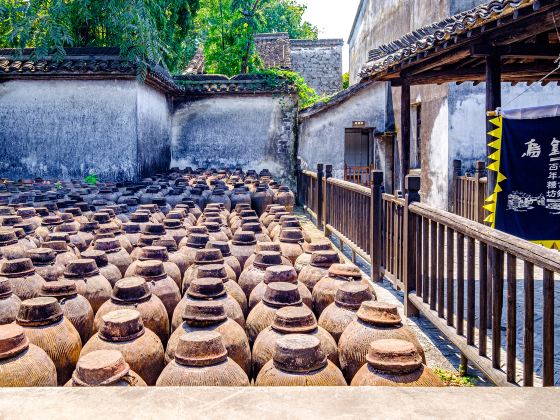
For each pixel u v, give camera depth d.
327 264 4.46
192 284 3.76
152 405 1.31
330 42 23.83
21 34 11.22
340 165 14.30
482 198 8.93
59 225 5.77
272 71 15.27
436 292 4.32
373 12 17.27
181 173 13.44
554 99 10.81
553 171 4.97
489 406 1.30
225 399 1.34
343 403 1.32
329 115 14.32
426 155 11.96
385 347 2.61
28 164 11.94
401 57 6.34
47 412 1.28
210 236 5.96
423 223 4.56
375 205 6.13
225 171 13.63
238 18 16.83
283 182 14.99
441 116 11.04
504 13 4.21
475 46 5.12
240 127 14.96
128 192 8.96
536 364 3.63
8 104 11.86
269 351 3.08
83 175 11.89
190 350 2.67
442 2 11.07
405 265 4.97
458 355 4.10
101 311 3.66
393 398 1.34
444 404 1.31
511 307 2.90
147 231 5.74
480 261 3.33
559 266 2.38
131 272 4.54
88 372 2.44
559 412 1.27
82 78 11.75
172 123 14.97
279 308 3.56
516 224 5.07
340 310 3.50
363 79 7.95
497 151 5.06
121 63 11.54
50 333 3.21
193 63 18.50
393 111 14.01
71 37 11.82
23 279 4.05
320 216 10.09
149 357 3.04
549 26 4.31
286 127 14.98
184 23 15.23
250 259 4.91
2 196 8.09
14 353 2.74
